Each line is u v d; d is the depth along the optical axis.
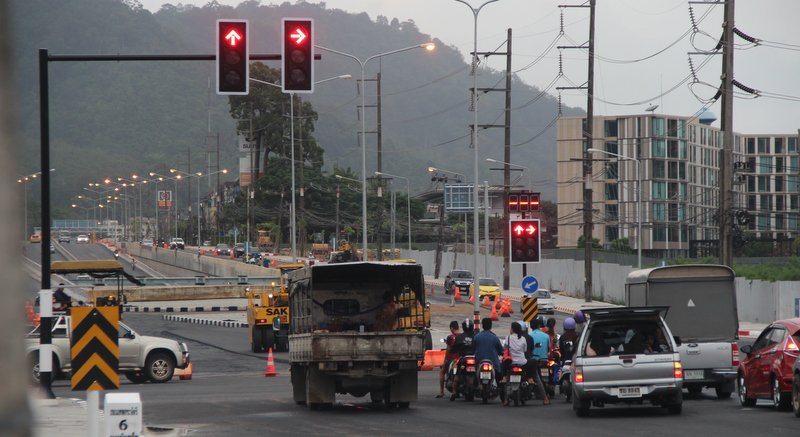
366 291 34.00
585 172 98.38
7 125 2.47
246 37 29.98
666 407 29.70
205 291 112.44
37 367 41.91
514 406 33.06
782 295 80.31
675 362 28.73
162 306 111.25
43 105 31.92
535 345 34.91
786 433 23.73
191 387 41.84
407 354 31.03
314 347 30.66
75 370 17.36
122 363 44.16
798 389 27.44
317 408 31.92
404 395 31.72
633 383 28.61
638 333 29.92
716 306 37.84
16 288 2.42
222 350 64.62
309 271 32.06
